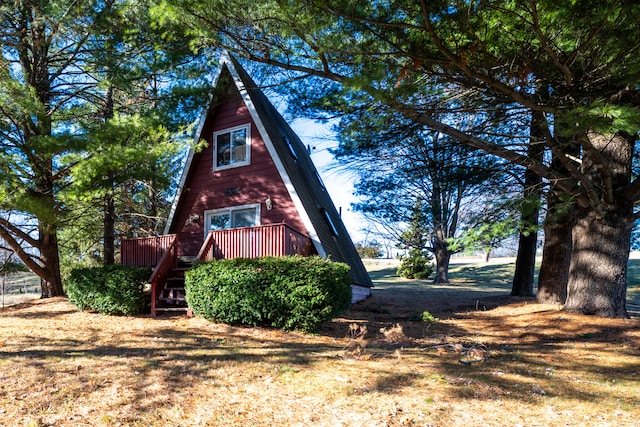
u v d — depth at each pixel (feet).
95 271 33.53
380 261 160.86
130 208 61.82
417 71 20.03
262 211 42.70
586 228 31.24
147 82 41.60
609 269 30.01
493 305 43.42
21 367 17.51
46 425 12.05
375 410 13.50
